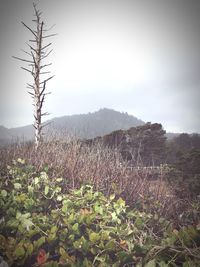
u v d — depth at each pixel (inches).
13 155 274.4
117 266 109.9
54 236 124.8
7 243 119.6
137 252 117.7
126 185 218.5
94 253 119.5
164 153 602.5
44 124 391.9
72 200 184.1
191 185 260.2
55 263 105.2
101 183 221.8
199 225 127.6
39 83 399.9
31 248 113.3
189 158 404.2
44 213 169.0
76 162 246.5
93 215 150.4
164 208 195.0
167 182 249.6
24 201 166.7
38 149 281.7
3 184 205.6
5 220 145.6
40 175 221.9
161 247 106.3
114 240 128.2
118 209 168.1
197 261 95.9
